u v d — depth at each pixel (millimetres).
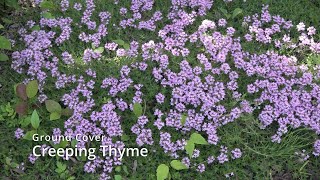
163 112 547
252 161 521
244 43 586
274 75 555
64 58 570
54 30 598
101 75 565
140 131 527
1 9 616
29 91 527
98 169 520
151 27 596
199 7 615
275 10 615
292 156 521
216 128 532
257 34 587
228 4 621
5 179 511
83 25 604
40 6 603
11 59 583
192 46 585
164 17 611
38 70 562
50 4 598
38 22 612
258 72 557
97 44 583
